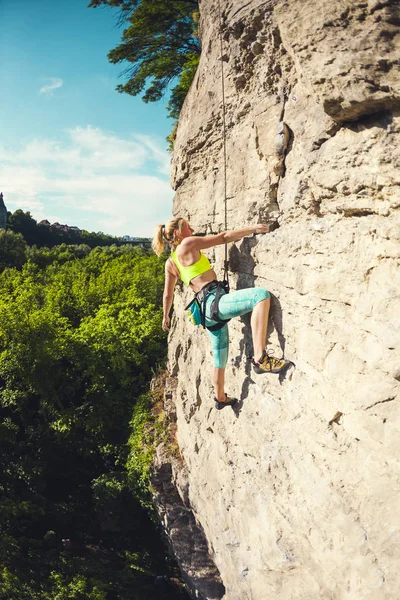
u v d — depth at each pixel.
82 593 9.91
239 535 4.86
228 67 5.13
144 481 11.22
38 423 17.67
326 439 3.19
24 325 16.67
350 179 3.04
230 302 3.97
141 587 10.88
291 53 3.26
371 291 2.79
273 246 4.01
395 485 2.56
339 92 2.86
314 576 3.32
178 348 10.10
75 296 25.19
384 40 2.69
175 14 16.44
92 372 16.92
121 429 16.05
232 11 4.53
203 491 6.59
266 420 4.14
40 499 13.86
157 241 4.69
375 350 2.73
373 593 2.61
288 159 4.00
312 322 3.38
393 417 2.60
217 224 5.91
